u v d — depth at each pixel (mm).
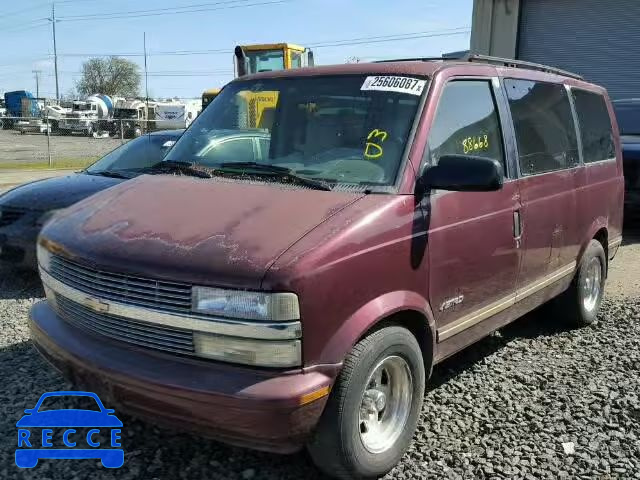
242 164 3807
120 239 3082
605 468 3357
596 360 4809
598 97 5848
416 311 3336
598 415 3916
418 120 3541
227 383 2699
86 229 3293
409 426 3336
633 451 3521
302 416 2713
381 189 3303
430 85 3684
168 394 2750
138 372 2828
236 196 3320
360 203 3154
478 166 3199
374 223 3062
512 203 4102
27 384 4172
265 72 4480
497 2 18266
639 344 5156
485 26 18547
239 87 4410
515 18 18078
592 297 5688
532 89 4648
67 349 3102
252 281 2689
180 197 3418
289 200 3207
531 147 4461
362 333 2951
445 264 3518
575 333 5453
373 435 3195
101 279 3020
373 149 3521
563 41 17688
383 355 3078
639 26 16531
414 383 3342
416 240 3279
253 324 2688
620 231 6152
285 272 2691
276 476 3232
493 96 4160
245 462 3355
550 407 4016
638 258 8328
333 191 3320
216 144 4109
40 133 46000
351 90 3838
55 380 4230
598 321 5777
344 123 3723
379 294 3080
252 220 3029
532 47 18172
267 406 2641
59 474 3225
